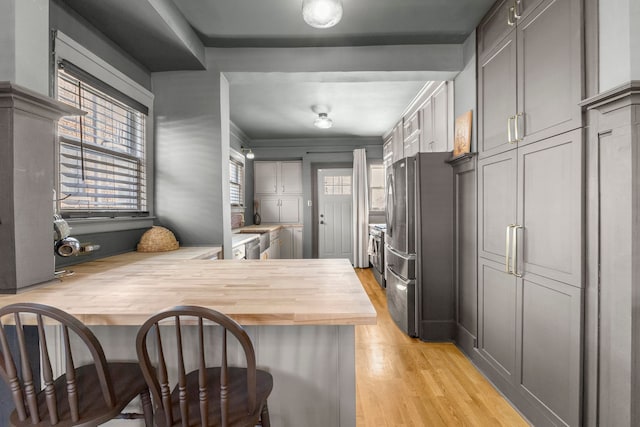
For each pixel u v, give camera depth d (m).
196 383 1.15
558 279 1.55
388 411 1.86
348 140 6.08
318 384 1.28
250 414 0.97
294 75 2.68
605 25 1.29
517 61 1.87
